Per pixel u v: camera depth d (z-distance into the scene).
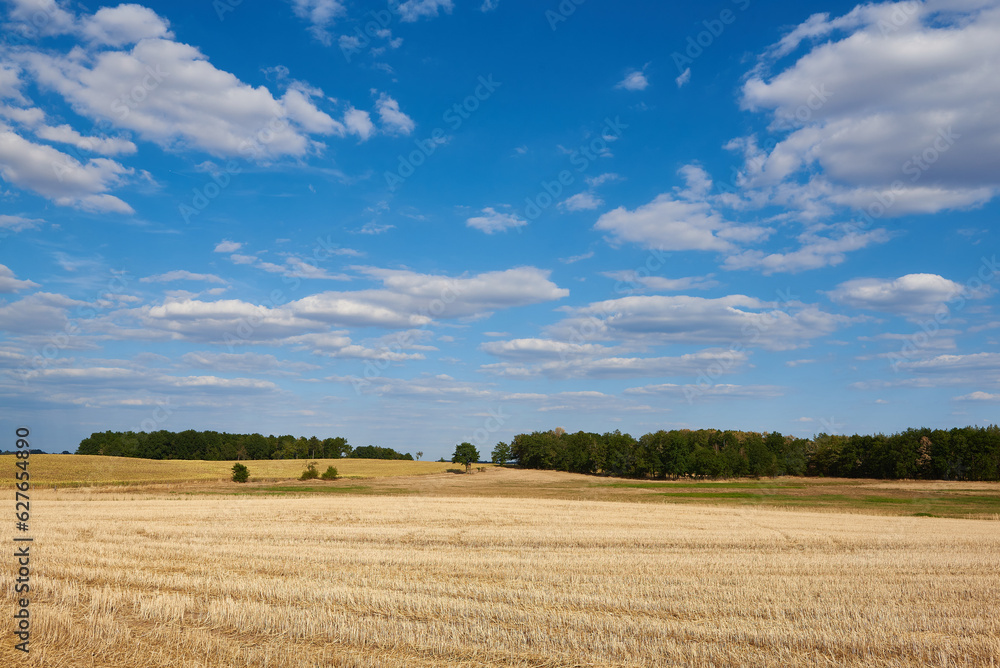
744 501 63.94
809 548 27.28
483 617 13.73
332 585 16.47
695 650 11.47
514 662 11.09
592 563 20.88
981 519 47.97
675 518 40.12
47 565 18.53
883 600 15.77
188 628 12.56
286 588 15.88
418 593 15.80
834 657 11.48
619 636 12.45
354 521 35.34
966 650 11.84
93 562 19.48
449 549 24.44
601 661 11.16
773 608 14.67
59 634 11.85
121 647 11.38
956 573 20.48
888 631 13.03
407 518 37.50
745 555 24.53
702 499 66.56
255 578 17.28
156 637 11.95
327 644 11.84
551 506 47.81
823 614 14.30
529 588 16.58
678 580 17.97
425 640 11.99
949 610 14.73
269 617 13.12
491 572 18.94
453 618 13.65
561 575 18.53
